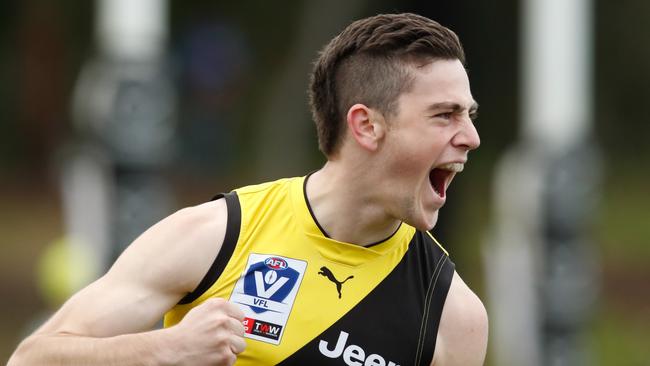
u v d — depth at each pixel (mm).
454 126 9766
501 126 59969
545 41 28203
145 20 23812
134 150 22906
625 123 66625
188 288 9984
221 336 9305
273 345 9859
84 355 9453
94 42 58938
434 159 9727
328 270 10000
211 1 61312
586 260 27469
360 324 9945
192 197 55312
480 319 10289
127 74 23156
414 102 9688
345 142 10000
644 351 35812
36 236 49781
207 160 60125
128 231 22922
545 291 26484
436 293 10180
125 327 9828
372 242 10102
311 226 10047
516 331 27156
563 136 27656
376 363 9938
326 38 48938
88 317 9805
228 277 9953
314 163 54156
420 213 9922
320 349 9867
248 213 10109
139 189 23031
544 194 26719
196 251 9930
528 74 29141
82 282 23781
